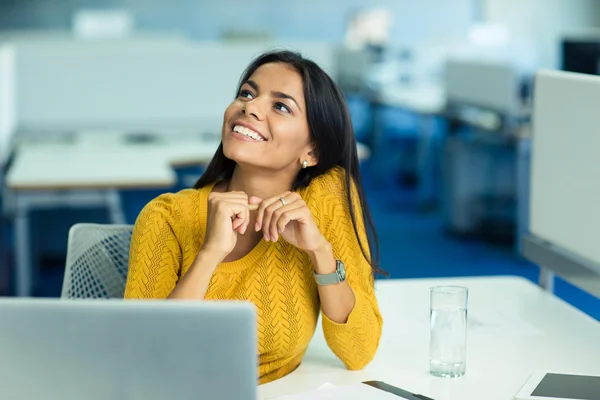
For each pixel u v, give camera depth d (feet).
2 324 3.07
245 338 3.02
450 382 4.79
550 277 6.57
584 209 5.95
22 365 3.10
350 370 5.06
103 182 12.05
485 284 6.73
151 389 3.09
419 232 19.77
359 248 5.21
